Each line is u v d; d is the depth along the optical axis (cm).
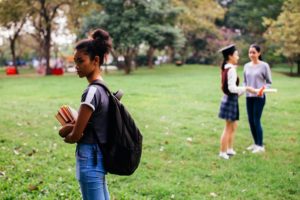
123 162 310
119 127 304
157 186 553
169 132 902
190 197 522
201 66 4231
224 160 694
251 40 4372
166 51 5109
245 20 4406
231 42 4528
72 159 673
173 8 3184
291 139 863
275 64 4453
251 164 667
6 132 855
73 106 1290
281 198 529
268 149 777
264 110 1241
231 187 564
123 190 539
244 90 693
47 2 3441
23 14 3506
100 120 302
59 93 1742
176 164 668
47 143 772
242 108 1273
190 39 4691
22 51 5788
